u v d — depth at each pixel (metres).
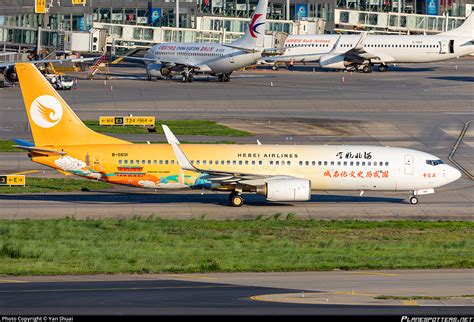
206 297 143.38
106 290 148.75
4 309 134.00
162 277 161.00
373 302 140.00
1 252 183.62
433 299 142.50
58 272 164.38
